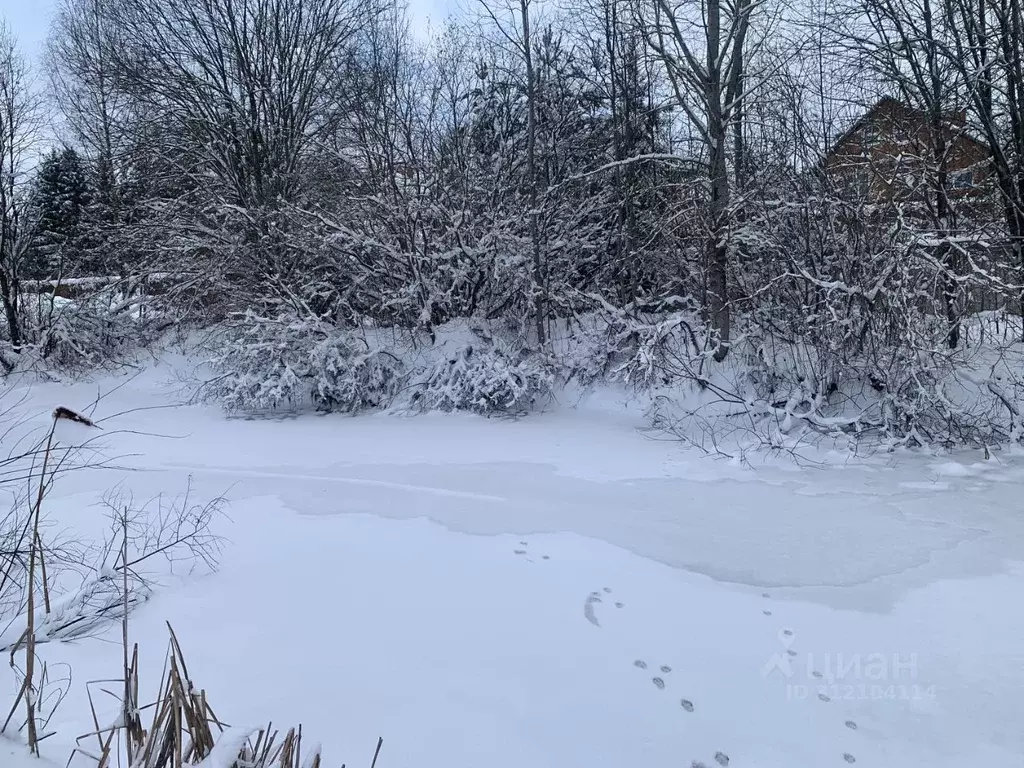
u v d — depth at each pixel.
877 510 5.44
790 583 4.08
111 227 16.69
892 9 9.44
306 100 15.72
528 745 2.53
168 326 15.27
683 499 5.80
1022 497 5.67
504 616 3.58
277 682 2.87
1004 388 7.54
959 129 9.32
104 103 17.53
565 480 6.43
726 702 2.88
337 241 12.58
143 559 4.09
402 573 4.12
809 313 8.83
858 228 8.62
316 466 7.04
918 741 2.65
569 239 13.12
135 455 7.44
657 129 13.46
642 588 3.98
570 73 14.50
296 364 11.20
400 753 2.44
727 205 10.21
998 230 8.64
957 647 3.34
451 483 6.32
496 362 10.63
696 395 9.55
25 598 3.49
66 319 13.73
